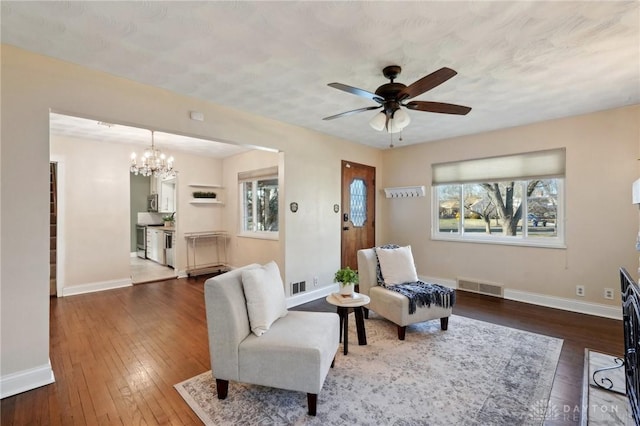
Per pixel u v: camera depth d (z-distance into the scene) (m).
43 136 2.20
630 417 1.81
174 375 2.30
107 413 1.87
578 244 3.65
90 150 4.72
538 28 1.90
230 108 3.35
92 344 2.84
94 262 4.75
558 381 2.20
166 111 2.85
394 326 3.25
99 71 2.46
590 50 2.17
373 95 2.22
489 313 3.63
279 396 2.04
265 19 1.80
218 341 1.97
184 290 4.80
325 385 2.15
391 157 5.53
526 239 4.14
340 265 4.81
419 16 1.78
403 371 2.34
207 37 2.00
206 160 6.14
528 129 3.98
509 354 2.60
